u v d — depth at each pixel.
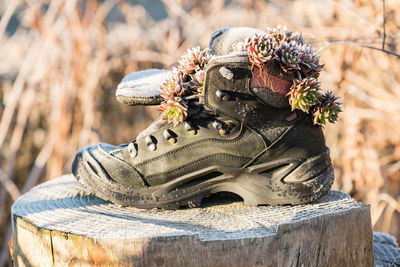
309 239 1.33
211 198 1.44
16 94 2.36
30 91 2.41
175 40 2.47
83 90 2.42
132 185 1.41
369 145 2.12
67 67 2.32
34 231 1.36
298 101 1.36
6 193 2.43
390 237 1.55
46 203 1.45
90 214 1.39
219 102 1.37
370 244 1.39
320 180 1.39
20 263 1.41
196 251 1.30
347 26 1.94
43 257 1.35
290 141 1.39
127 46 2.60
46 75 2.44
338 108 1.38
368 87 2.15
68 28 2.33
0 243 2.59
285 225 1.31
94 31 2.46
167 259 1.30
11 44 2.99
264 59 1.34
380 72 2.16
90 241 1.31
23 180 2.82
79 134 2.51
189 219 1.37
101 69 2.43
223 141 1.38
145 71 1.48
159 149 1.40
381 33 1.80
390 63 2.07
